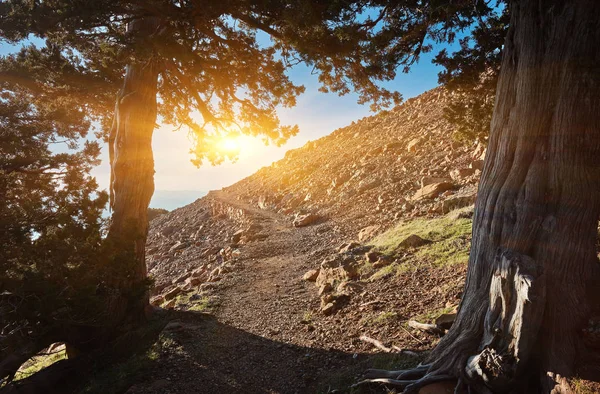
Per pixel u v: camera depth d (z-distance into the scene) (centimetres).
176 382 754
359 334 845
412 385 521
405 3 771
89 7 784
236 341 952
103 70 1320
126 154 1184
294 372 763
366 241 1705
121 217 1170
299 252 1945
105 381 809
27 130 1533
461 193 1672
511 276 464
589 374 420
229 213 3972
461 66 941
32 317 784
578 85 477
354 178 2978
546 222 484
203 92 1377
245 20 905
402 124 4034
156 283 2328
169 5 836
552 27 502
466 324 535
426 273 1069
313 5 791
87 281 852
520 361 450
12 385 862
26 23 827
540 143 503
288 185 4234
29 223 885
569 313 455
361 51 877
